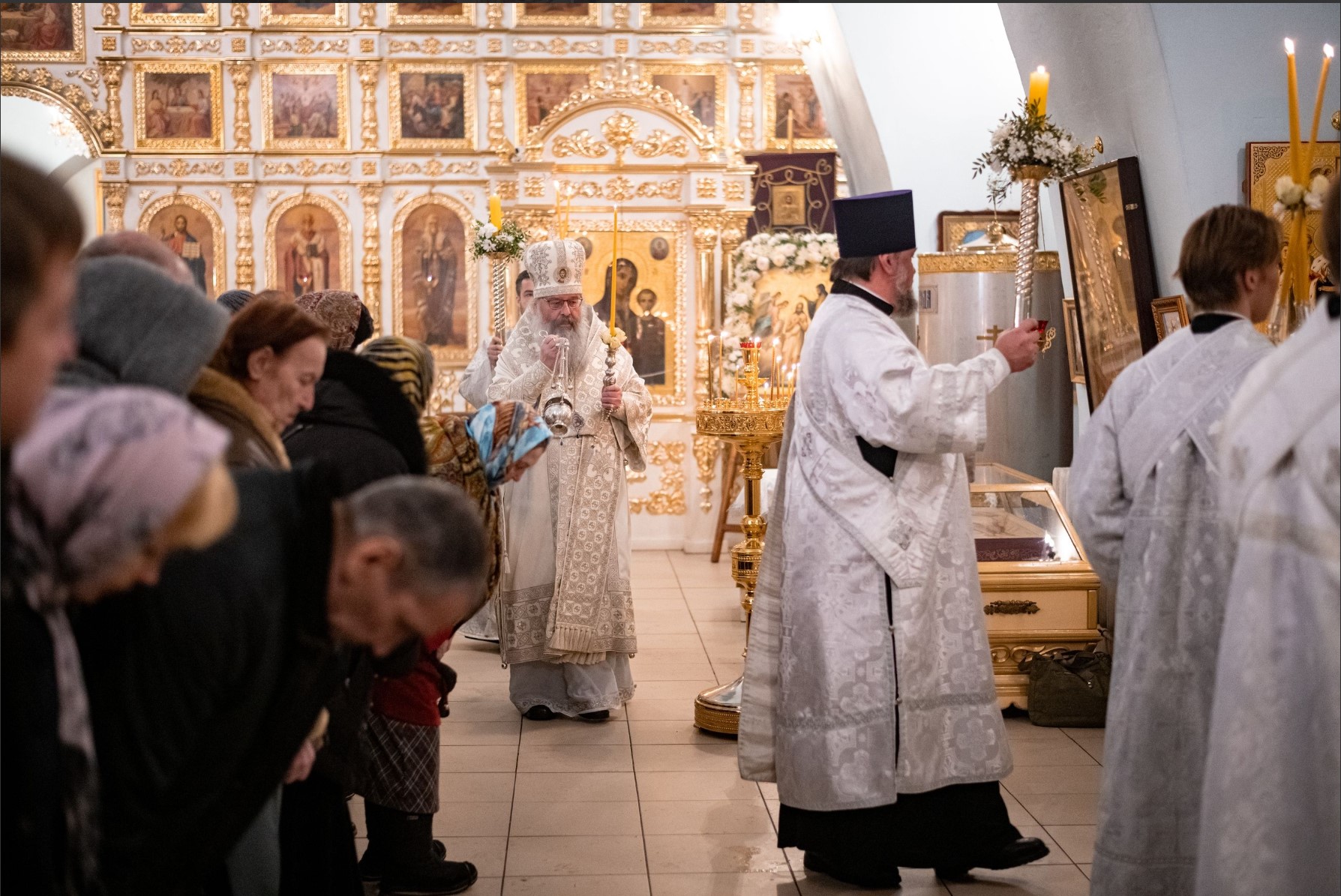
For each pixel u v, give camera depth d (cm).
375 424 262
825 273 860
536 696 500
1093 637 490
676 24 1027
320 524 178
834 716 327
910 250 339
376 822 331
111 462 145
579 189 895
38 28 1015
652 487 920
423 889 331
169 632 173
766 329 861
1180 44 404
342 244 1035
